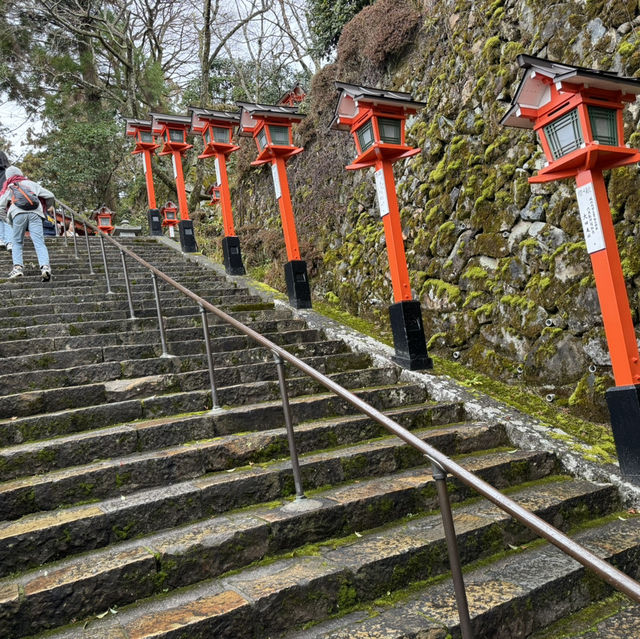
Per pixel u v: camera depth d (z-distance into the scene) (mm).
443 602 2496
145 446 3484
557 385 5004
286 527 2814
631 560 3016
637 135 4477
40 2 16047
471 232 6129
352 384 5008
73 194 19406
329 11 9836
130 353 4891
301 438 3777
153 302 6465
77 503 2951
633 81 3373
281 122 6832
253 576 2543
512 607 2498
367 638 2213
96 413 3707
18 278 6820
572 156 3447
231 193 12789
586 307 4812
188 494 2953
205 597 2363
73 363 4609
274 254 9875
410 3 7633
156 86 18625
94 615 2289
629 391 3508
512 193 5641
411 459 3854
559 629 2619
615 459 3912
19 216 6672
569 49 5137
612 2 4758
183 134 9930
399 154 5176
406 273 5340
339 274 8234
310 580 2439
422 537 2883
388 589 2627
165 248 10422
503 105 5836
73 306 5953
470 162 6188
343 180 8539
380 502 3154
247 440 3572
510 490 3656
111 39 18328
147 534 2803
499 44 6016
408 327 5297
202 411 4074
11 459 3062
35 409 3781
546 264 5227
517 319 5457
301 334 6086
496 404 4730
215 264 9023
